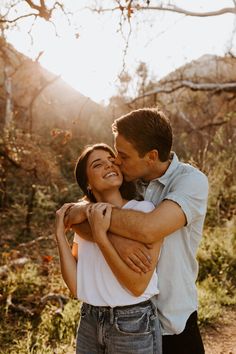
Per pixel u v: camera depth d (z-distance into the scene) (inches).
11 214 362.9
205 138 533.0
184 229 87.6
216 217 329.4
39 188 382.9
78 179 95.4
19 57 296.2
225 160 394.3
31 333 166.7
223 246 259.1
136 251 81.1
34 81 376.5
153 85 561.3
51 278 230.2
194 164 359.9
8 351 159.8
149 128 85.0
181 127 573.3
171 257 87.5
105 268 85.2
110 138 494.0
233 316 196.2
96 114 505.7
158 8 361.4
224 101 589.3
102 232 82.6
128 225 81.5
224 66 619.8
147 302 85.0
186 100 612.7
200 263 247.4
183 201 83.8
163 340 91.4
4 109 425.7
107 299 83.8
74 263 90.7
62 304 196.1
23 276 221.6
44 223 361.4
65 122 472.4
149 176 92.4
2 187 368.8
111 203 91.3
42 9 159.0
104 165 90.4
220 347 171.6
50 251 294.8
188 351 90.9
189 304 89.8
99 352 87.4
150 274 81.9
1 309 195.6
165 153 87.7
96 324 86.1
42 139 414.0
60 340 169.6
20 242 319.3
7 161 355.3
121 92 486.3
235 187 371.2
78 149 447.2
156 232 80.8
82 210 88.4
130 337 82.6
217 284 227.0
